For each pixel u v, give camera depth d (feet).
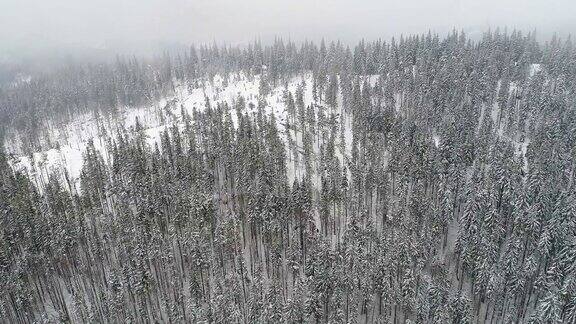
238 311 275.18
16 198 350.64
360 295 302.66
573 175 392.27
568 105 490.49
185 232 326.65
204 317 271.90
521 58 616.39
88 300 318.04
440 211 336.70
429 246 314.14
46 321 273.75
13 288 290.56
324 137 469.16
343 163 441.68
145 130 564.71
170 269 313.12
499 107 518.37
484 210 334.03
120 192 384.68
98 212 369.30
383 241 308.60
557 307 237.04
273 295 273.95
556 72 581.12
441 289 279.08
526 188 337.52
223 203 395.55
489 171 371.15
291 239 352.08
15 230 329.11
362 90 550.77
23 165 481.46
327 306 296.10
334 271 287.89
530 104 493.77
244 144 403.34
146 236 333.01
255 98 620.49
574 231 300.20
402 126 465.06
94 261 337.11
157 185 359.87
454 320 270.05
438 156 395.14
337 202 357.20
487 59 593.83
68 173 475.31
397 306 295.69
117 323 292.20
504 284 279.08
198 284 290.35
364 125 474.49
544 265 302.66
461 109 482.28
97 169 414.21
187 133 476.54
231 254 325.21
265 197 340.59
